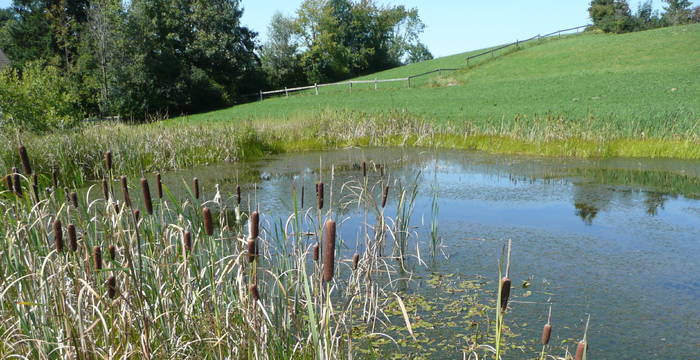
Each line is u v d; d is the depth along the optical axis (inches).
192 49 1895.9
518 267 264.4
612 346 183.8
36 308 133.2
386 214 365.1
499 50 2234.3
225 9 1998.0
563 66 1621.6
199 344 141.3
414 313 212.7
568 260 273.1
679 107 829.2
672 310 212.2
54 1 1817.2
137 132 626.2
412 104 1250.6
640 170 518.9
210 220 111.0
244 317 140.6
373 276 253.0
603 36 2059.5
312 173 548.7
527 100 1151.0
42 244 154.5
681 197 407.2
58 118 714.8
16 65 1587.1
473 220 351.3
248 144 703.1
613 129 668.1
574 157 608.4
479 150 687.1
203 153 645.9
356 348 182.7
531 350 181.6
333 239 92.0
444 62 2294.5
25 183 174.1
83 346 113.5
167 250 165.2
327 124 805.9
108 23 1530.5
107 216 154.5
